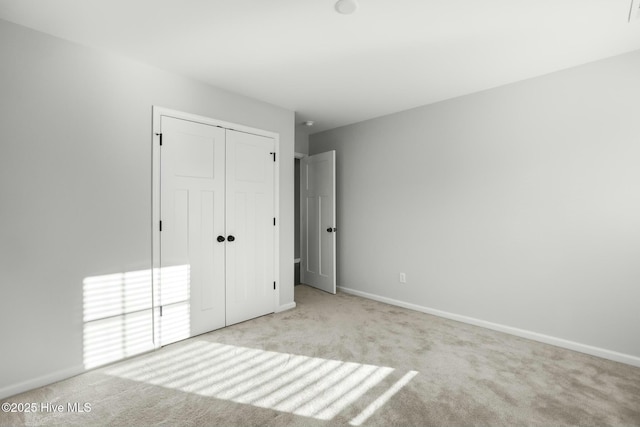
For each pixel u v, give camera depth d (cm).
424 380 200
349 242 416
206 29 198
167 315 253
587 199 241
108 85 224
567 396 183
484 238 295
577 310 246
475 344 255
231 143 298
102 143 221
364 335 273
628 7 175
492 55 231
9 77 186
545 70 254
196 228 272
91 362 214
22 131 190
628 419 163
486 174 294
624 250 226
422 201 340
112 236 225
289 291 351
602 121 235
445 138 322
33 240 193
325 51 226
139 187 238
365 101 327
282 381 199
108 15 182
